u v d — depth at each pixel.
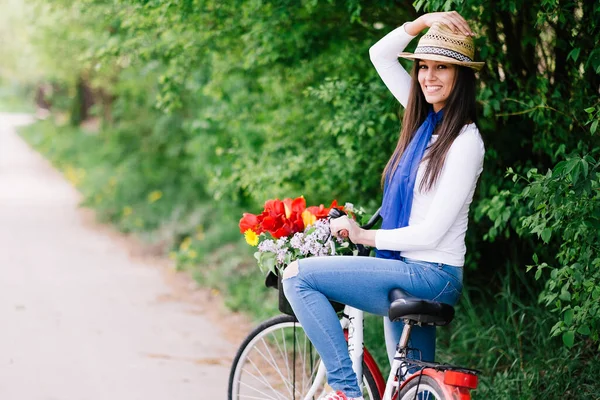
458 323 7.18
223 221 13.76
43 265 12.54
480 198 7.09
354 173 7.90
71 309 9.72
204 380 7.22
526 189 4.69
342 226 4.30
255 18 7.84
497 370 6.55
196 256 12.59
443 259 4.28
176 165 18.02
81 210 19.17
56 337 8.41
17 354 7.71
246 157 9.45
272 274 4.89
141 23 8.44
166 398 6.66
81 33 12.38
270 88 9.30
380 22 7.82
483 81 6.64
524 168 6.72
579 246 4.87
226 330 9.15
